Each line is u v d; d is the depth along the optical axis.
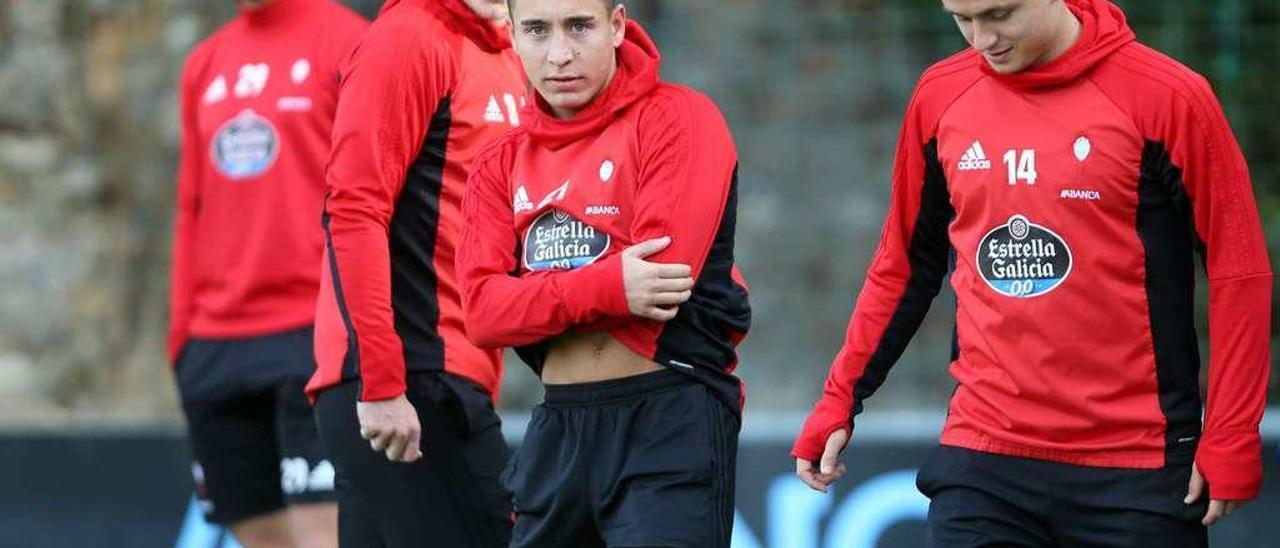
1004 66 13.33
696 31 34.34
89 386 34.50
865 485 23.19
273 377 19.22
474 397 16.00
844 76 33.69
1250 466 13.26
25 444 25.83
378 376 15.12
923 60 33.50
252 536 20.23
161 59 36.00
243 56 19.53
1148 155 13.26
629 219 13.66
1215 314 13.34
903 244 14.66
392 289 15.76
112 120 36.25
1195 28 31.09
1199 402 13.70
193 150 20.03
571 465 13.61
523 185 14.03
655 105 13.73
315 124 19.14
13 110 36.44
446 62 15.67
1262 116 31.16
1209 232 13.28
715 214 13.52
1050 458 13.70
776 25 34.12
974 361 14.02
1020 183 13.51
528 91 16.58
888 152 33.22
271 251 19.25
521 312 13.52
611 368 13.62
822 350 31.86
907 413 28.89
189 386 19.89
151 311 34.94
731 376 14.05
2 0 36.78
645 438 13.42
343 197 15.19
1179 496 13.47
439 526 15.96
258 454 19.95
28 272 35.22
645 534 13.15
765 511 23.44
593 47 13.57
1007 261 13.63
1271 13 31.00
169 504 25.33
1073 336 13.48
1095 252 13.37
